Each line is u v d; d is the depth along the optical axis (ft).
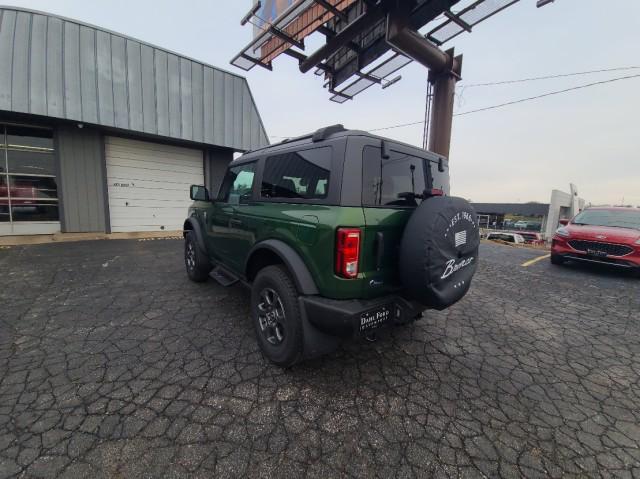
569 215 85.10
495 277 17.81
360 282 6.46
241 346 8.68
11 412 5.78
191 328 9.71
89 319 10.12
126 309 11.07
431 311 12.05
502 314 11.88
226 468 4.78
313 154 7.38
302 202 7.34
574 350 9.12
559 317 11.70
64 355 7.89
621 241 17.72
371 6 18.93
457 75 23.02
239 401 6.36
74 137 24.94
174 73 27.07
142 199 29.19
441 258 6.68
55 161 24.49
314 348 6.97
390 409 6.30
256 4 19.69
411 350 8.84
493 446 5.43
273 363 7.78
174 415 5.87
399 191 7.68
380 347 8.97
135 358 7.86
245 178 10.28
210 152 32.89
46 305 11.18
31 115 21.97
